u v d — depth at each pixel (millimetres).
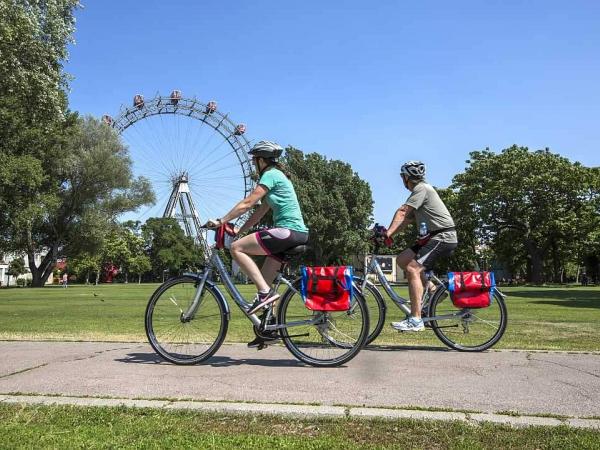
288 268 5547
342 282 5152
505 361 5344
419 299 5992
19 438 3090
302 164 70125
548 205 57031
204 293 5422
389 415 3436
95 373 4770
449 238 5980
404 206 6016
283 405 3648
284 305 5301
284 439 3074
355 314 5227
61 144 46312
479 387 4234
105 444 3000
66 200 54406
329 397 3914
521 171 57500
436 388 4199
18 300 22953
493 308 6074
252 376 4664
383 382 4406
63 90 25688
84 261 96625
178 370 4918
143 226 111812
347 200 69938
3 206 39156
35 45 22750
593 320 11539
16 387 4242
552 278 87438
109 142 55562
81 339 6980
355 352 5156
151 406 3670
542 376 4645
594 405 3732
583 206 57219
